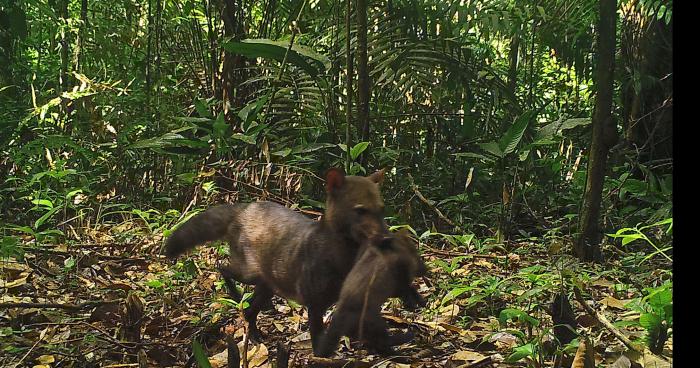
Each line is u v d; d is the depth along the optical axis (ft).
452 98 31.04
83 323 14.51
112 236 23.15
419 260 12.39
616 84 30.89
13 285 17.22
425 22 29.94
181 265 18.69
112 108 29.27
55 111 29.25
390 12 29.58
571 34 32.58
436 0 29.86
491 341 13.92
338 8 29.78
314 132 27.73
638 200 27.17
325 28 32.48
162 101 30.99
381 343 12.19
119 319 14.38
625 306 13.14
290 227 13.75
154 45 34.78
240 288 17.04
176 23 34.58
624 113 29.25
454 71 29.17
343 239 12.76
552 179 27.89
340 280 12.89
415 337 14.24
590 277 18.04
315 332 13.14
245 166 24.76
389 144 29.86
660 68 28.30
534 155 28.99
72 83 30.78
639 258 20.34
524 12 31.65
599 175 21.43
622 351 12.32
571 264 19.20
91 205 25.50
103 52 32.58
